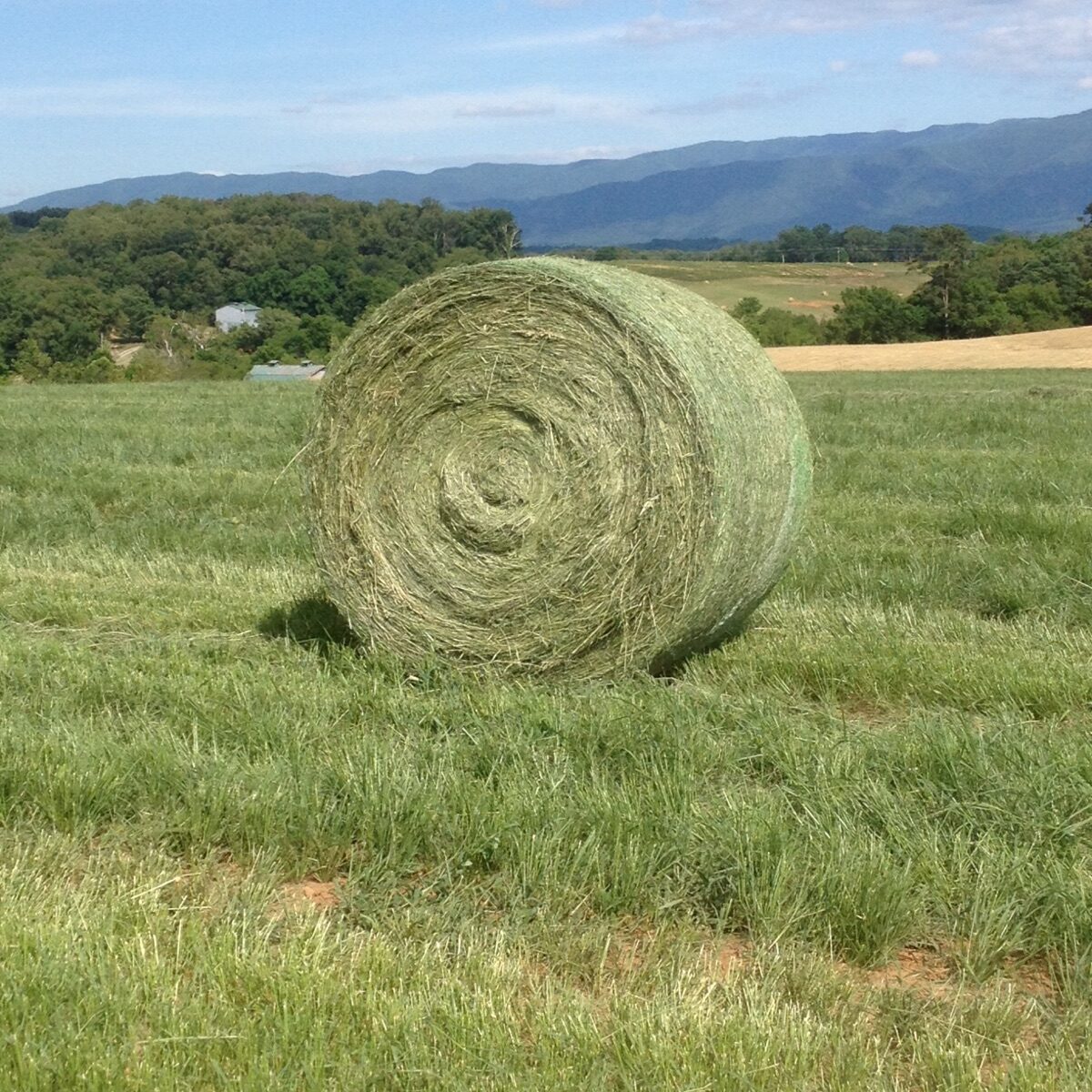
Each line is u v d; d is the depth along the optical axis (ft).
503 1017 11.95
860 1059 11.48
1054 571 27.76
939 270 254.88
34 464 47.32
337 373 22.94
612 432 20.95
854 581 27.96
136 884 14.57
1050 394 78.69
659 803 16.12
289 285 269.44
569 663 21.75
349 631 24.70
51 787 16.80
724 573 21.22
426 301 22.21
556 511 21.42
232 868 15.58
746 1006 12.34
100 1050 11.35
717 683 21.91
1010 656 22.39
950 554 30.01
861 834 15.25
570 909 14.21
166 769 17.38
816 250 516.32
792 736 18.42
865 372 127.44
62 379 211.20
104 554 31.81
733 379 21.53
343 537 23.16
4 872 14.80
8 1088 10.96
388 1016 11.89
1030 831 15.42
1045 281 258.57
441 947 13.34
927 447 51.16
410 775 16.92
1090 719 19.94
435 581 22.44
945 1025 12.19
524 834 15.28
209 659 23.43
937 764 17.08
